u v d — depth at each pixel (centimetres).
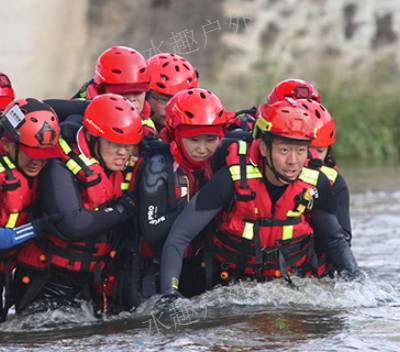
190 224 2231
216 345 1916
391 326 2039
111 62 2556
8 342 2039
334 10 7138
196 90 2305
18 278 2308
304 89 2642
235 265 2314
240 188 2219
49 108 2178
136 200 2305
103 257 2295
